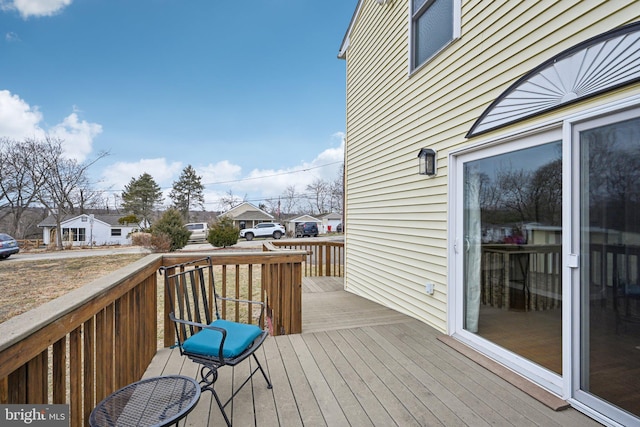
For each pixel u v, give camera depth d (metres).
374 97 4.98
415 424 1.70
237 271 3.03
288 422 1.73
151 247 15.20
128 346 1.99
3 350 0.88
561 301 2.04
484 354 2.56
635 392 1.63
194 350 1.83
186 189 38.53
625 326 1.67
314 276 7.20
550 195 2.13
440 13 3.43
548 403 1.85
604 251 1.75
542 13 2.25
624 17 1.77
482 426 1.67
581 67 1.85
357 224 5.57
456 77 3.10
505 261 2.51
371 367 2.37
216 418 1.77
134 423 1.21
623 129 1.68
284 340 2.92
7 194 22.44
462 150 2.96
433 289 3.37
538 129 2.16
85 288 1.52
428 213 3.51
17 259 13.55
